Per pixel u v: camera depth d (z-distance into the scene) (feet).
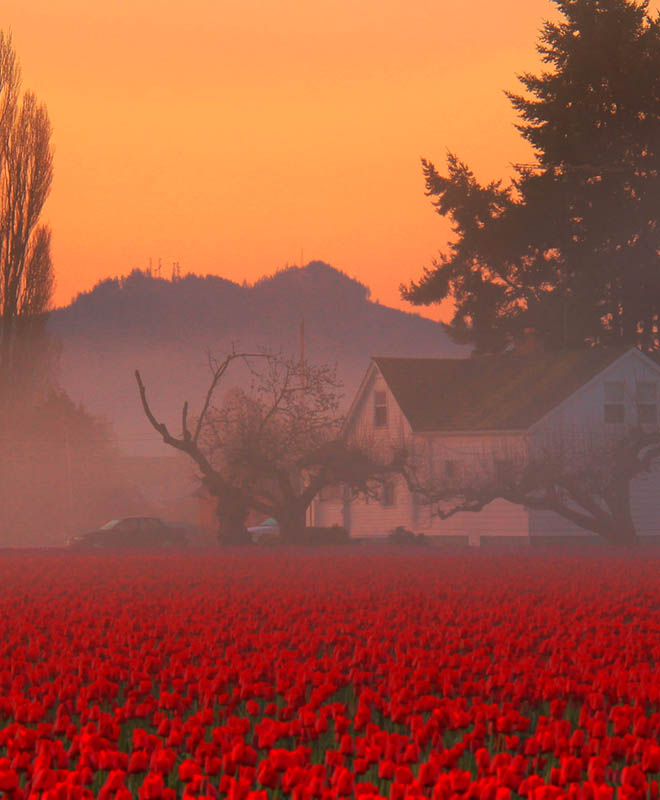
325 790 85.35
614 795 100.83
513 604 243.19
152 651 174.91
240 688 141.90
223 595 278.26
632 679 150.61
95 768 97.30
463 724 117.19
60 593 291.38
